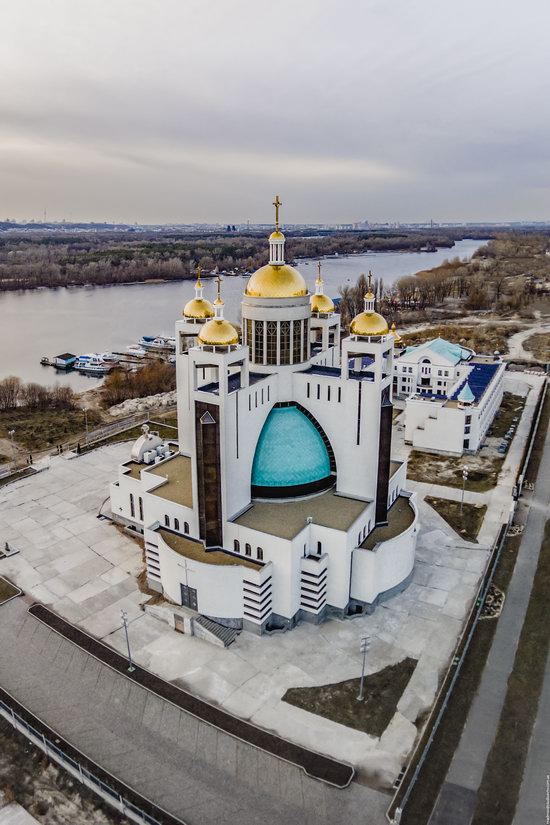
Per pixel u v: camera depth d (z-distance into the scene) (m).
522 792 48.12
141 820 46.03
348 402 71.88
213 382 71.00
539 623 67.62
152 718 55.59
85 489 101.50
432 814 46.47
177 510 73.44
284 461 73.06
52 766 51.53
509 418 135.25
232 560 67.75
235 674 60.81
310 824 45.88
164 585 71.25
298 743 52.84
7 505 96.00
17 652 64.44
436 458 113.50
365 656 61.00
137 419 137.62
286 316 73.12
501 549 82.56
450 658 62.62
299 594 68.06
